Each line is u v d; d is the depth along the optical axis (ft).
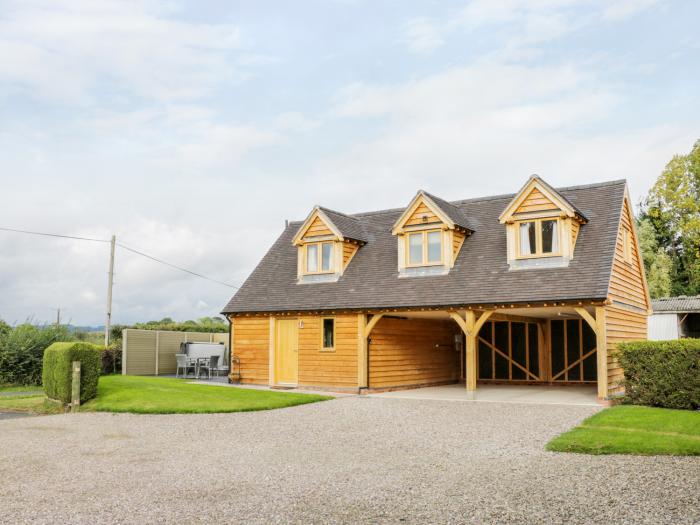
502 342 84.33
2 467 31.91
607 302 56.49
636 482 27.37
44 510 23.95
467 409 53.62
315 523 22.09
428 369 81.20
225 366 92.22
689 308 112.16
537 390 71.46
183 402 55.83
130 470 31.07
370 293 71.15
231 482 28.32
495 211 75.72
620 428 40.88
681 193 148.05
